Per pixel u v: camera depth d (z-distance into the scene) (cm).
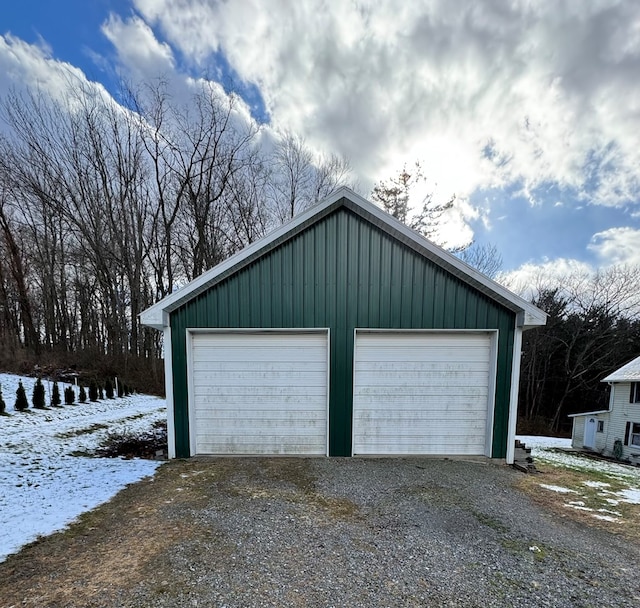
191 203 1680
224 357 568
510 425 552
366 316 558
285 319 558
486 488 445
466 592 238
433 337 567
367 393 567
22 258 1912
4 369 1414
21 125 1516
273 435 570
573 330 2058
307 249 556
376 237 555
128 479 458
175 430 561
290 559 274
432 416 568
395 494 415
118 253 1736
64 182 1599
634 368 1349
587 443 1447
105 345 1816
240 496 403
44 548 287
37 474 471
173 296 548
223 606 219
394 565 269
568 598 235
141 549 287
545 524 353
